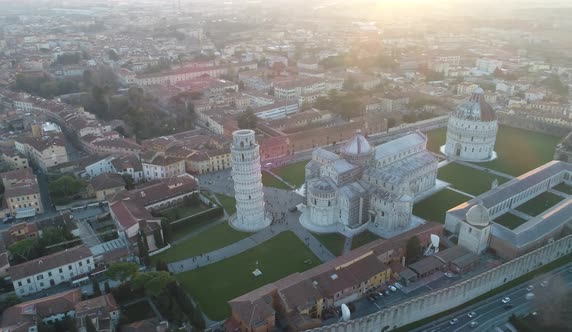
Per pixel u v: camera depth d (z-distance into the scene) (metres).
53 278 149.75
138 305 139.00
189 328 125.88
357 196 180.62
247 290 146.25
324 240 174.62
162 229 173.75
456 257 153.75
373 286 143.25
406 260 157.38
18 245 158.38
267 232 181.00
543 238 162.88
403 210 178.50
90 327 114.50
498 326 130.25
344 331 123.44
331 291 133.62
